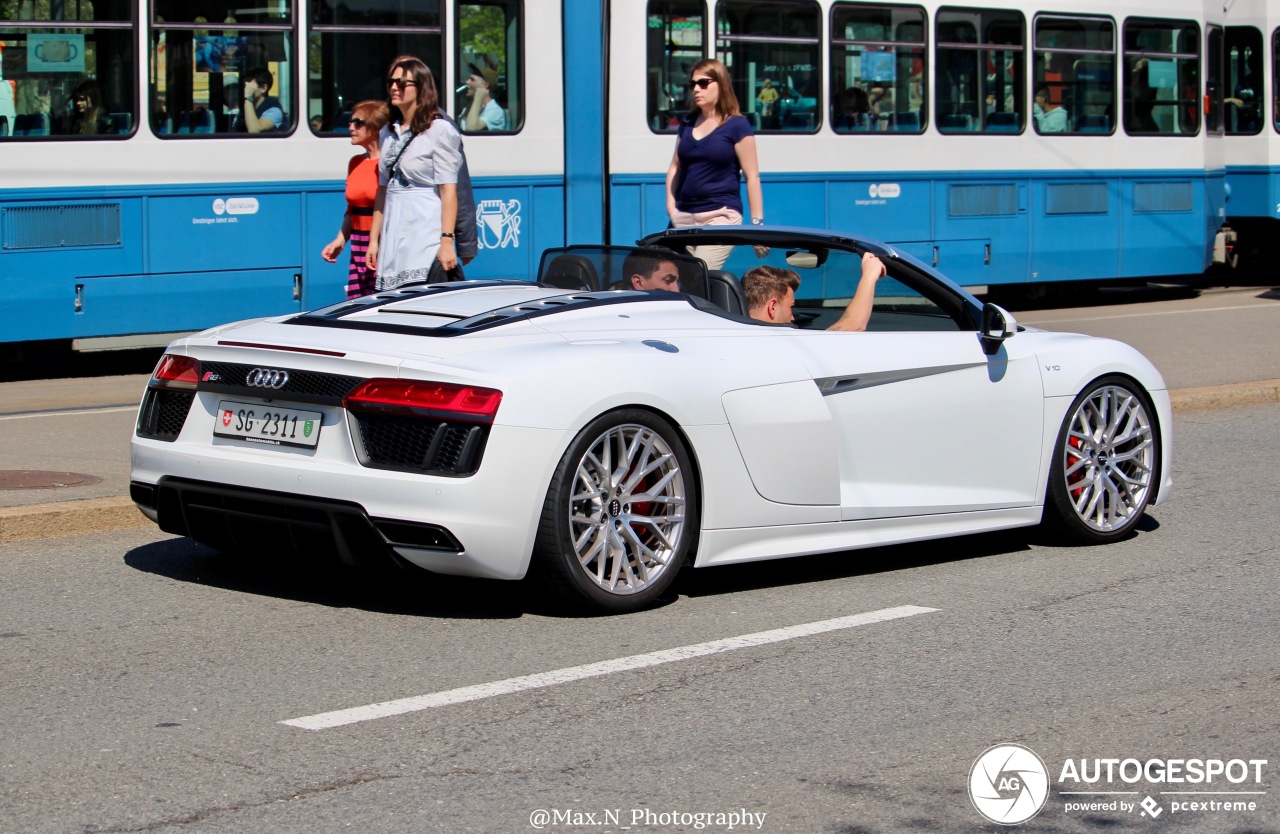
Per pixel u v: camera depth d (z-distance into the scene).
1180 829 4.30
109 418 10.12
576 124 14.96
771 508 6.46
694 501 6.27
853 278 7.19
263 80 13.41
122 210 12.83
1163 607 6.50
